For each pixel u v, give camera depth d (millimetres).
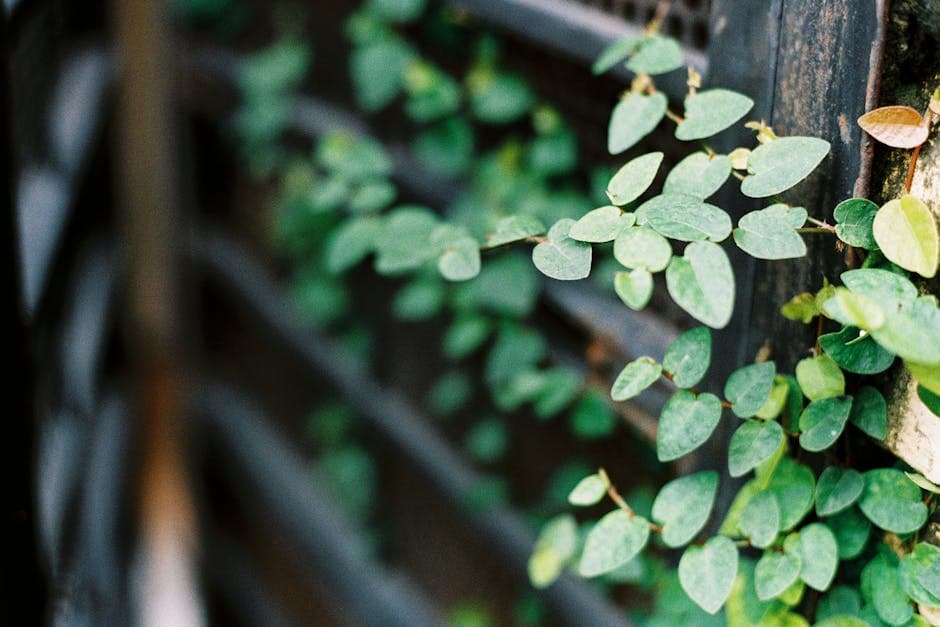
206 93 1424
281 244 1252
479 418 883
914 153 489
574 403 739
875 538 527
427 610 1014
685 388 515
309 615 1287
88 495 1041
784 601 529
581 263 500
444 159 797
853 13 497
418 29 835
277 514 1322
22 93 865
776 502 524
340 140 738
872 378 516
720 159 512
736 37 546
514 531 818
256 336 1406
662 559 657
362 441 1130
